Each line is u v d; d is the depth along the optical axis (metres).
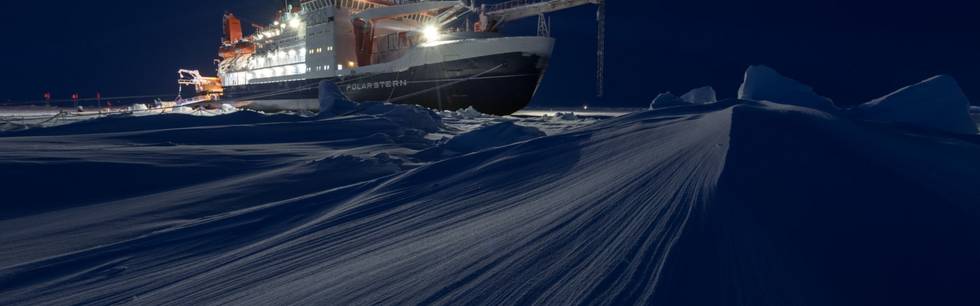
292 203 4.48
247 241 3.29
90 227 4.22
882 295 1.32
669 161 3.00
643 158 3.42
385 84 38.72
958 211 2.03
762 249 1.56
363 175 7.03
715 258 1.52
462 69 35.69
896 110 8.92
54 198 5.37
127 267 2.88
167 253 3.13
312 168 7.46
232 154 8.98
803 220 1.80
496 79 35.25
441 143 11.52
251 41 55.31
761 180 2.20
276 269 2.46
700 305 1.27
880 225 1.80
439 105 37.38
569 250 1.87
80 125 13.73
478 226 2.55
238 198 5.53
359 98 40.47
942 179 2.69
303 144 11.34
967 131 8.52
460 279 1.80
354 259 2.39
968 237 1.74
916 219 1.88
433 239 2.48
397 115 17.78
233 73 59.72
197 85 65.62
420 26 42.03
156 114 15.56
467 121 22.72
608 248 1.79
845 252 1.57
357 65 41.81
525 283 1.65
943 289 1.35
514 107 37.12
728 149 2.70
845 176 2.36
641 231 1.87
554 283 1.60
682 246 1.62
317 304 1.80
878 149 3.30
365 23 41.31
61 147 9.03
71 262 3.04
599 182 2.98
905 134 4.91
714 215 1.83
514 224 2.42
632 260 1.63
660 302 1.31
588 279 1.57
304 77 44.16
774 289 1.33
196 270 2.69
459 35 37.97
